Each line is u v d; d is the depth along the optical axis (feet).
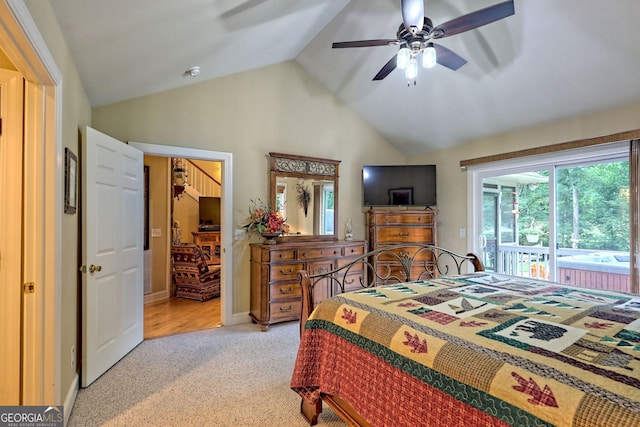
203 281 15.75
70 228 6.95
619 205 9.83
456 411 3.52
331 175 14.38
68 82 6.66
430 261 14.35
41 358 5.65
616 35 7.63
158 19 6.76
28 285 5.62
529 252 12.04
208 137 11.82
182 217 18.44
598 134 9.91
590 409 2.65
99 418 6.42
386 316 4.96
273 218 12.03
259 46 10.65
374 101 14.06
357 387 4.88
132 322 9.79
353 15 10.23
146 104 10.77
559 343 3.80
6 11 3.78
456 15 8.96
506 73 10.05
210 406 6.84
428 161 15.81
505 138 12.55
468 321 4.62
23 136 5.59
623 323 4.46
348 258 13.17
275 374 8.27
